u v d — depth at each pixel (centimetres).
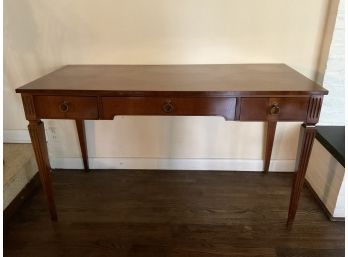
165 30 152
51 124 177
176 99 112
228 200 158
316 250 124
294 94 108
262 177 178
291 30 149
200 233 135
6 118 177
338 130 154
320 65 153
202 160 183
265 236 132
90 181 176
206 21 149
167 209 151
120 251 125
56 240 132
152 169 187
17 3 149
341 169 133
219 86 113
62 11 150
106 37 154
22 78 165
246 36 151
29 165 166
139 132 177
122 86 115
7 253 125
